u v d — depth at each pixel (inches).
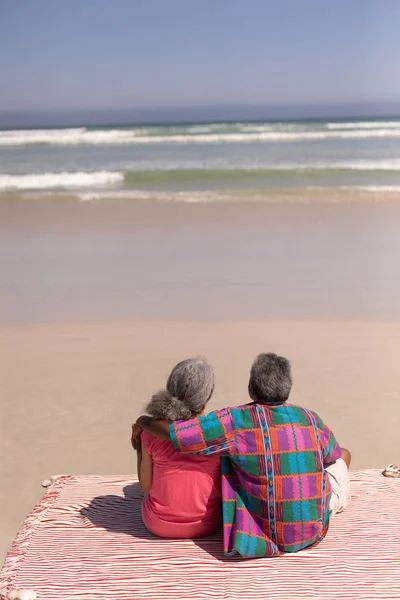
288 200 715.4
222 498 136.1
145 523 144.9
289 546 133.6
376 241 523.5
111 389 265.0
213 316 353.1
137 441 143.6
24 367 288.2
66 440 226.2
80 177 872.9
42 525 150.6
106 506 159.6
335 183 827.4
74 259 476.1
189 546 139.0
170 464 136.6
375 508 156.1
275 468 130.6
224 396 255.6
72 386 268.4
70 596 123.1
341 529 145.7
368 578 126.9
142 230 572.4
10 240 538.0
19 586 126.3
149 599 122.2
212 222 604.1
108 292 397.1
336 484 146.7
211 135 1612.9
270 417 133.0
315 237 539.2
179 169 926.4
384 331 328.5
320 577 127.3
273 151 1278.3
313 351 303.3
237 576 128.2
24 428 234.8
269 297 384.5
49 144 1528.1
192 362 136.7
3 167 1055.6
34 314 359.6
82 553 137.3
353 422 236.7
